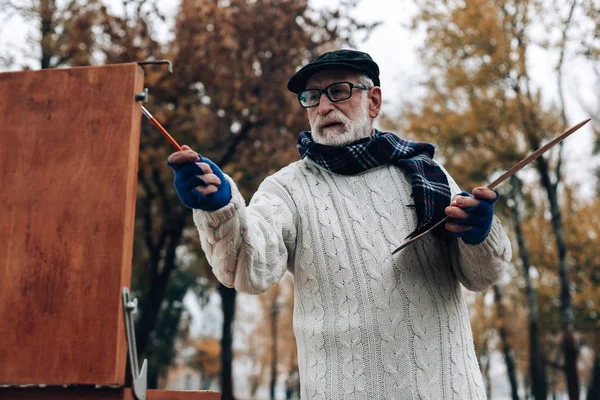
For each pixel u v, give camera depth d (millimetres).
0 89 1628
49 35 9648
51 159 1577
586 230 13688
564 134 1670
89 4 9828
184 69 10469
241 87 11297
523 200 14297
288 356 29688
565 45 10438
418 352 1894
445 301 1987
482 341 16547
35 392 1506
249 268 1782
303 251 2033
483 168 12320
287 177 2145
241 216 1716
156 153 10469
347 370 1890
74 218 1540
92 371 1459
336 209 2055
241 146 12078
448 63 11344
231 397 14844
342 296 1953
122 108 1579
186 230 13219
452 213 1788
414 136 12594
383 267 1957
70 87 1609
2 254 1543
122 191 1537
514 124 11352
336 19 11297
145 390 1553
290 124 11469
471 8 10719
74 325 1487
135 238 14219
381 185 2096
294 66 11641
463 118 11719
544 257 13898
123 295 1506
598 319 13680
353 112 2166
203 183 1614
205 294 25359
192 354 30547
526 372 23266
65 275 1516
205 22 10641
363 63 2205
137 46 10141
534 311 12750
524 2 10367
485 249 1851
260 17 11328
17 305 1514
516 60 10656
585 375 23984
